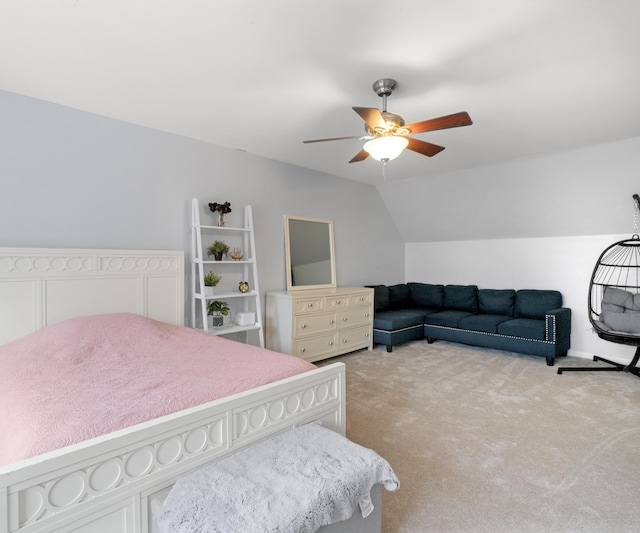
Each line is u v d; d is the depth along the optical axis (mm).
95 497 1193
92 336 2406
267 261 4215
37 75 2324
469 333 4785
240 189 3922
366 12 1696
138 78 2350
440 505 1833
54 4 1660
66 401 1570
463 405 3053
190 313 3510
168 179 3371
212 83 2400
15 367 2006
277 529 1088
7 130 2566
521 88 2420
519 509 1803
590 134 3264
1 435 1390
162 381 1823
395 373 3887
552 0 1607
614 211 4066
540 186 4281
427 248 6117
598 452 2314
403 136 2285
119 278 3002
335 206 5008
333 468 1397
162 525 1152
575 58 2066
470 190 4828
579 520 1724
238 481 1303
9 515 1023
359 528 1431
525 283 5066
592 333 4469
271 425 1715
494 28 1808
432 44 1943
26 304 2574
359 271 5445
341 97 2580
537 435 2537
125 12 1714
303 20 1761
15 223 2619
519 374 3846
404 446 2402
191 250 3508
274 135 3379
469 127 3104
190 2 1645
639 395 3246
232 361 2168
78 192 2881
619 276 4250
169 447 1373
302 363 2125
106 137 3000
